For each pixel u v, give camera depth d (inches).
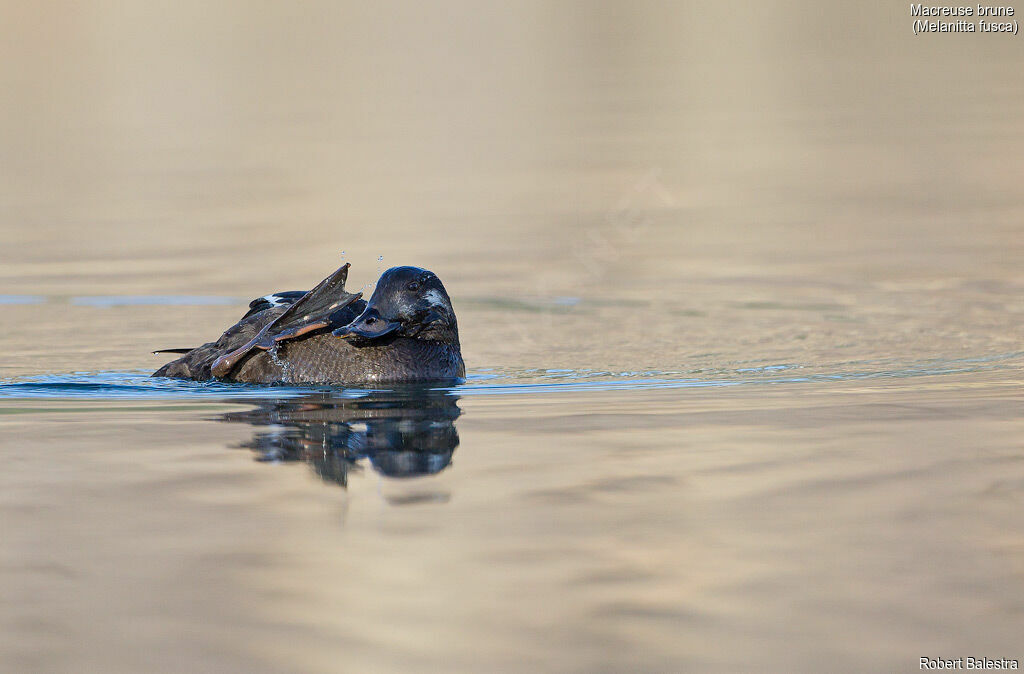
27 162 1393.9
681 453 389.7
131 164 1365.7
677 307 741.9
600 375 556.4
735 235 984.3
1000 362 559.5
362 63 2245.3
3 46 2454.5
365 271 858.8
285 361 524.7
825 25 2583.7
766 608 267.6
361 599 273.3
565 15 2938.0
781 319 698.8
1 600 275.3
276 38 2581.2
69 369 575.8
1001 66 2017.7
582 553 299.4
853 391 495.8
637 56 2273.6
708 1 3029.0
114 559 298.5
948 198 1114.7
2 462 385.1
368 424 440.1
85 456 392.2
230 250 931.3
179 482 361.7
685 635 255.0
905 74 1969.7
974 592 273.7
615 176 1250.0
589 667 241.8
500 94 1871.3
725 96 1800.0
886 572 285.4
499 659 245.1
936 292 757.9
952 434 407.5
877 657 244.7
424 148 1434.5
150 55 2333.9
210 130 1600.6
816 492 344.5
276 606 270.5
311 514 331.0
